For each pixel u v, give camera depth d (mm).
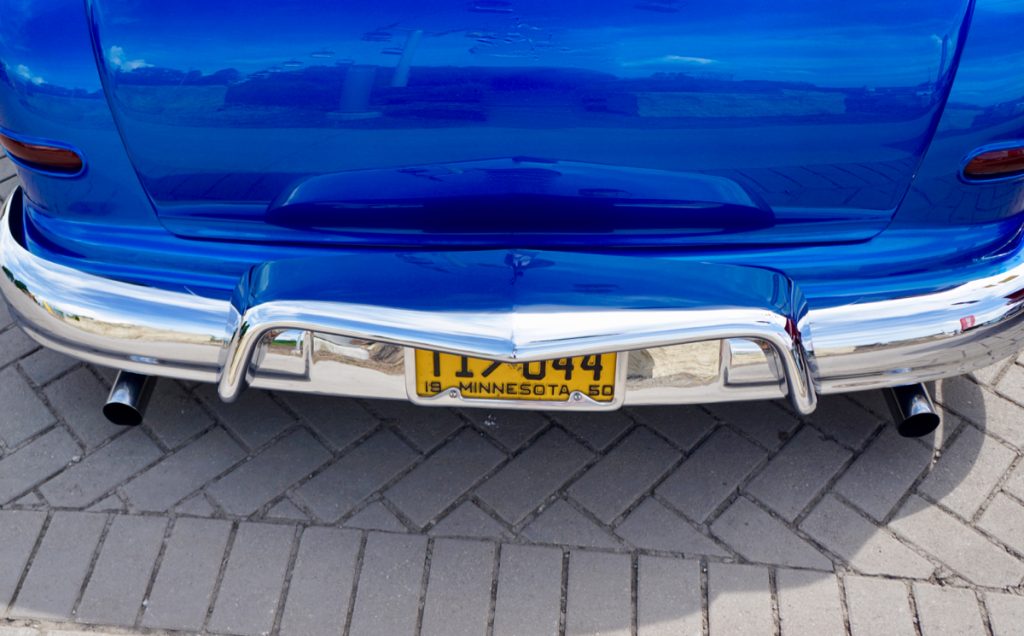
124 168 1779
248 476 2336
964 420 2480
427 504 2283
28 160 1836
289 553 2170
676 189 1718
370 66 1599
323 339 1835
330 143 1671
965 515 2264
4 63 1728
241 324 1762
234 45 1608
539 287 1748
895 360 1918
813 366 1859
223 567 2139
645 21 1593
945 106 1652
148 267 1934
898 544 2201
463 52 1589
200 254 1903
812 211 1771
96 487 2299
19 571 2117
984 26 1634
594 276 1769
